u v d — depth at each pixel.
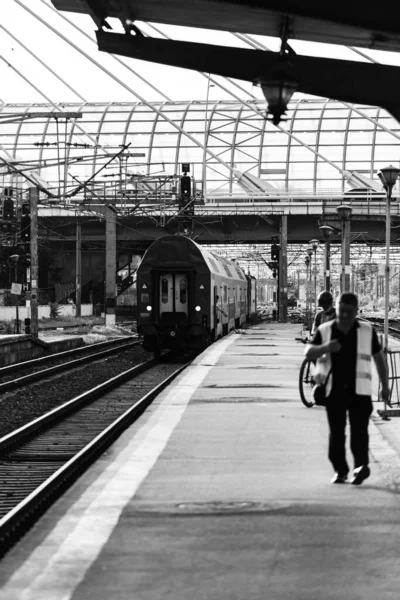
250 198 87.69
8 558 8.22
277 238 84.00
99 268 97.25
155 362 38.69
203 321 38.78
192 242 38.94
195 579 7.45
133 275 100.44
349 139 88.75
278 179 89.06
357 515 9.52
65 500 10.44
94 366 36.88
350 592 7.11
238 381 24.81
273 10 8.98
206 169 89.94
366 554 8.13
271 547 8.37
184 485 11.08
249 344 42.06
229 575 7.55
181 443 14.30
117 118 92.06
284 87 9.55
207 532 8.89
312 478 11.48
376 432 15.23
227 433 15.33
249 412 18.17
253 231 82.25
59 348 46.53
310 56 9.83
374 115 88.19
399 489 10.75
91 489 10.91
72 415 21.56
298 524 9.17
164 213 66.38
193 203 58.22
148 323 38.84
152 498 10.38
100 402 24.17
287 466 12.34
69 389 28.28
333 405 10.79
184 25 10.73
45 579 7.49
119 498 10.38
